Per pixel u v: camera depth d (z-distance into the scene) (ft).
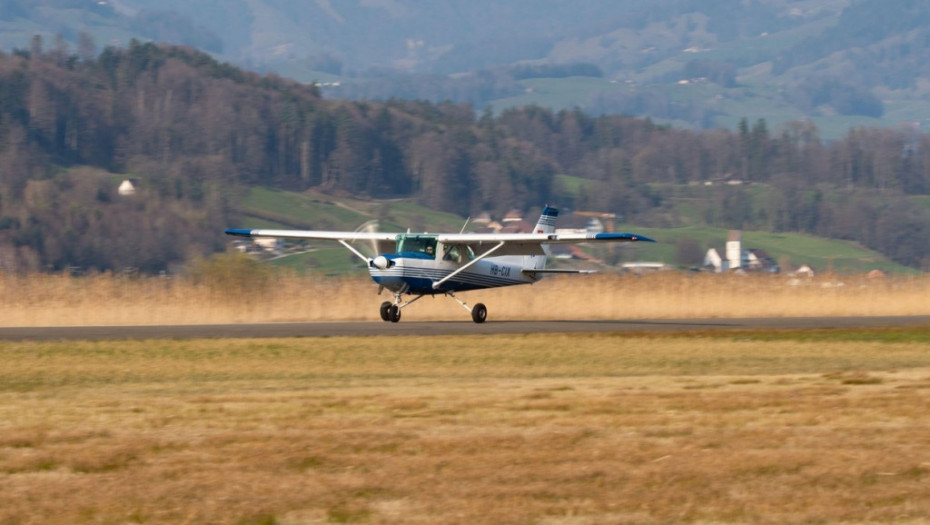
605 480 106.22
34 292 354.74
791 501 99.55
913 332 281.54
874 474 107.86
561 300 393.70
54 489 103.86
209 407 148.25
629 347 241.96
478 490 103.09
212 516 95.66
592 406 147.74
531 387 170.81
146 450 119.24
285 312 365.20
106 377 186.29
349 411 144.25
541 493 101.91
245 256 385.09
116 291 361.92
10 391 167.63
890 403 148.15
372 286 399.65
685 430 129.80
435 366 205.98
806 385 171.12
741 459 113.91
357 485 104.73
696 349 239.09
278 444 121.90
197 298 366.84
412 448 119.96
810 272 437.17
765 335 272.72
